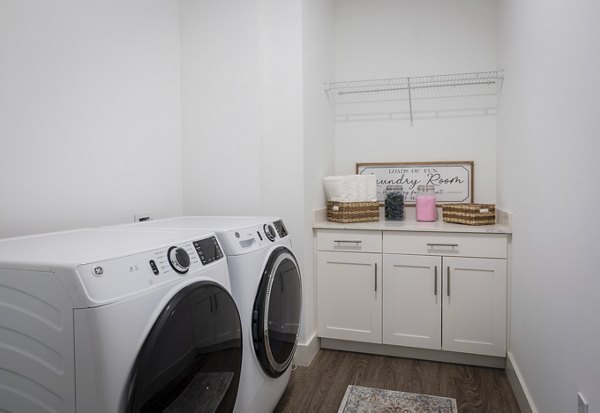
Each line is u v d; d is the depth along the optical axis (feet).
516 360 6.31
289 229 7.27
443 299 7.20
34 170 4.84
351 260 7.64
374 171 9.25
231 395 4.23
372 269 7.54
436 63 8.83
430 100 8.89
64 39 5.21
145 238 3.92
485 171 8.60
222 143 7.48
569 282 3.84
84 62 5.52
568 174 3.87
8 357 3.00
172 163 7.47
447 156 8.83
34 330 2.87
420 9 8.91
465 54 8.66
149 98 6.84
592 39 3.27
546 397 4.62
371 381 6.70
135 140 6.51
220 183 7.53
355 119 9.36
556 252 4.24
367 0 9.23
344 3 9.39
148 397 2.99
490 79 8.51
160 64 7.12
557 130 4.22
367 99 9.27
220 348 3.98
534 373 5.17
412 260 7.32
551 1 4.46
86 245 3.46
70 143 5.32
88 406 2.75
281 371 5.43
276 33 7.22
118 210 6.15
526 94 5.68
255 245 5.01
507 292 6.87
